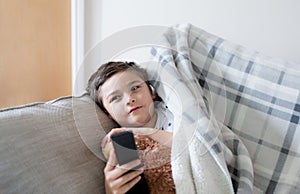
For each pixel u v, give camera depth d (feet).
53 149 2.38
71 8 4.85
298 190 2.69
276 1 3.68
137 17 4.52
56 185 2.28
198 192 2.39
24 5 4.57
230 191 2.41
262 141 2.81
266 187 2.76
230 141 2.75
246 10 3.86
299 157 2.71
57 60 5.12
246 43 3.99
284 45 3.81
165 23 4.37
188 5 4.15
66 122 2.58
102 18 4.78
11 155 2.23
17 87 4.84
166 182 2.45
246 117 2.88
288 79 2.83
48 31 4.89
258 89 2.87
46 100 5.22
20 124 2.37
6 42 4.54
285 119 2.77
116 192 2.38
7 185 2.20
